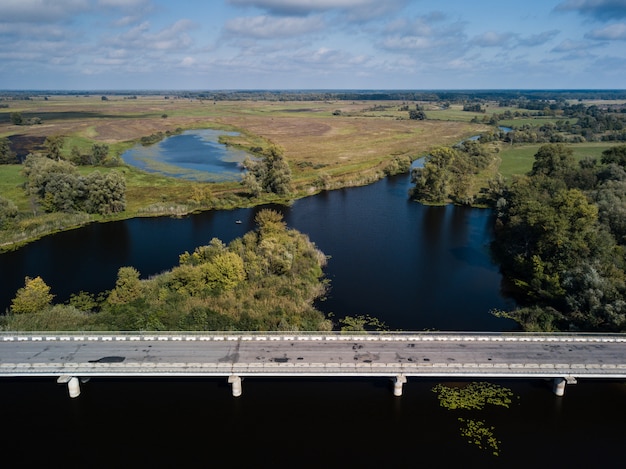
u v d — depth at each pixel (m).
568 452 47.53
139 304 71.44
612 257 77.50
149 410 52.59
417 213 133.00
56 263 95.38
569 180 123.94
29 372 52.50
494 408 53.44
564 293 73.12
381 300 79.81
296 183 159.88
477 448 47.84
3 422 50.34
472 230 118.56
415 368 53.56
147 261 96.75
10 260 96.88
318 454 46.81
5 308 75.50
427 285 86.12
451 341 60.38
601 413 53.06
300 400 54.44
